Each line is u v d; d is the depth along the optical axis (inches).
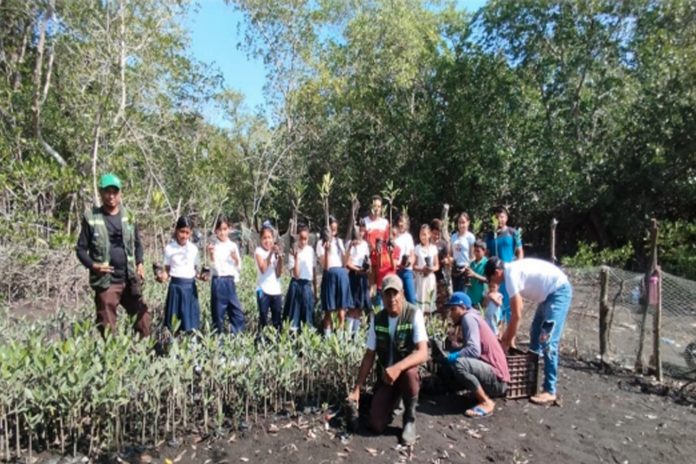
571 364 263.7
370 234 287.1
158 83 556.4
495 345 199.0
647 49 616.7
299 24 893.8
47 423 157.2
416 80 840.3
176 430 173.0
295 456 159.8
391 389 177.5
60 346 169.8
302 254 263.6
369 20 863.1
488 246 298.8
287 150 948.6
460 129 768.9
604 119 681.6
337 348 194.9
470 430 181.3
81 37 495.2
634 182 627.8
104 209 211.8
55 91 494.0
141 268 226.4
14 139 430.3
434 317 251.8
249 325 289.6
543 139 705.0
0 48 493.7
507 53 740.7
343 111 911.7
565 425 189.0
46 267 360.2
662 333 311.7
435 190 805.2
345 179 938.1
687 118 555.5
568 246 759.1
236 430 174.6
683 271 478.3
